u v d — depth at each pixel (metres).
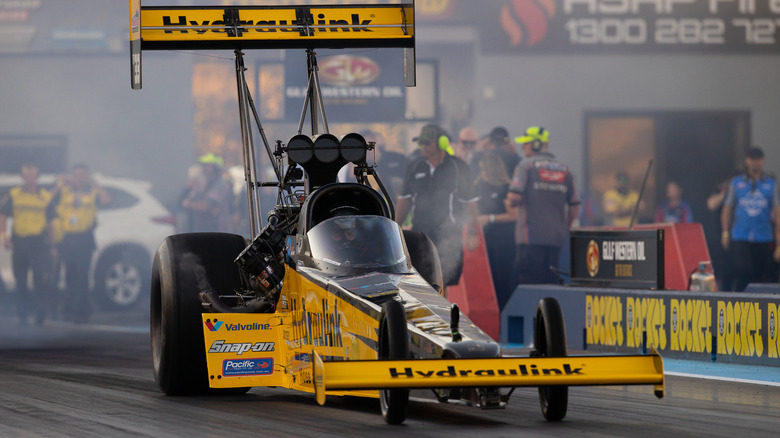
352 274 23.06
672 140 79.19
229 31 28.88
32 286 61.06
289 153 25.92
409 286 22.42
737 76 79.06
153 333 28.53
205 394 27.73
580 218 65.75
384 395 21.28
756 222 62.12
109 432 21.12
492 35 78.12
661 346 36.56
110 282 65.44
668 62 78.94
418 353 20.58
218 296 27.08
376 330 20.59
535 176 50.78
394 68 60.91
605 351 38.59
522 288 43.47
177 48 28.69
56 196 61.88
